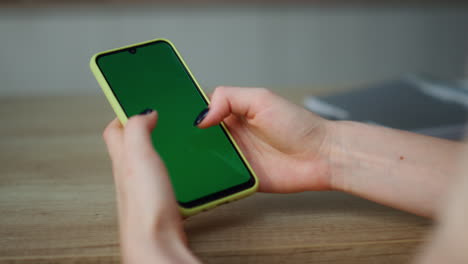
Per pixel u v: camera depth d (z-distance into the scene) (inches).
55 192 24.0
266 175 23.1
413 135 22.5
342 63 74.3
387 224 20.7
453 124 28.8
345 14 71.5
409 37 74.0
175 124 22.4
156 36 68.5
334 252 18.7
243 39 70.9
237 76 72.8
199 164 21.5
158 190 15.5
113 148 19.7
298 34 71.7
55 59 67.4
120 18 66.9
